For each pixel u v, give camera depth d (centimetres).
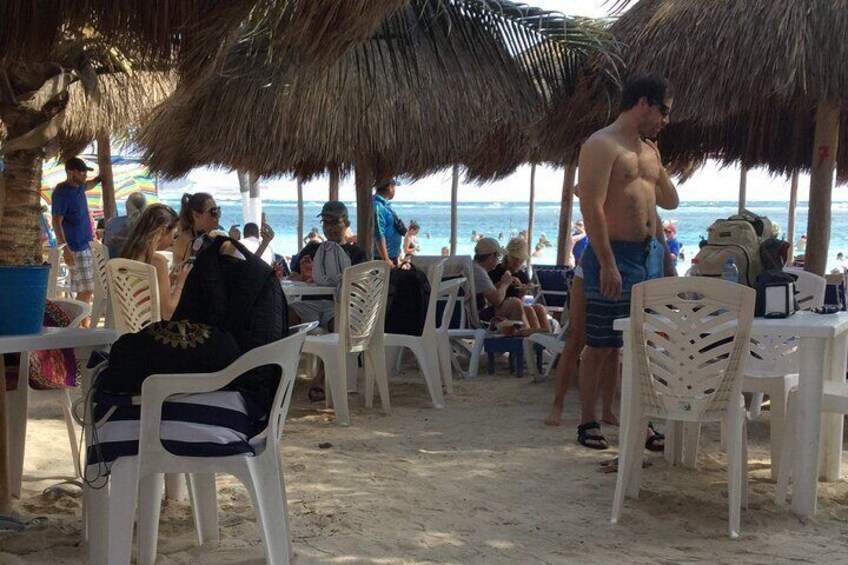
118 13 331
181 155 895
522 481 494
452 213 1552
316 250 804
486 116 805
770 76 655
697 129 931
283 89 745
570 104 834
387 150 792
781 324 423
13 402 440
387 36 777
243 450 328
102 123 1035
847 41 644
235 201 9094
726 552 386
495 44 818
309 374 829
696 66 688
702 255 516
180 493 446
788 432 446
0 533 392
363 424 638
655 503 453
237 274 359
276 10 345
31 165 393
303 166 1020
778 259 505
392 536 401
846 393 445
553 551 386
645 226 545
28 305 354
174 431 326
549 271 1078
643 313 421
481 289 887
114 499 323
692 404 416
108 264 570
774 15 656
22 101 383
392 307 704
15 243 390
